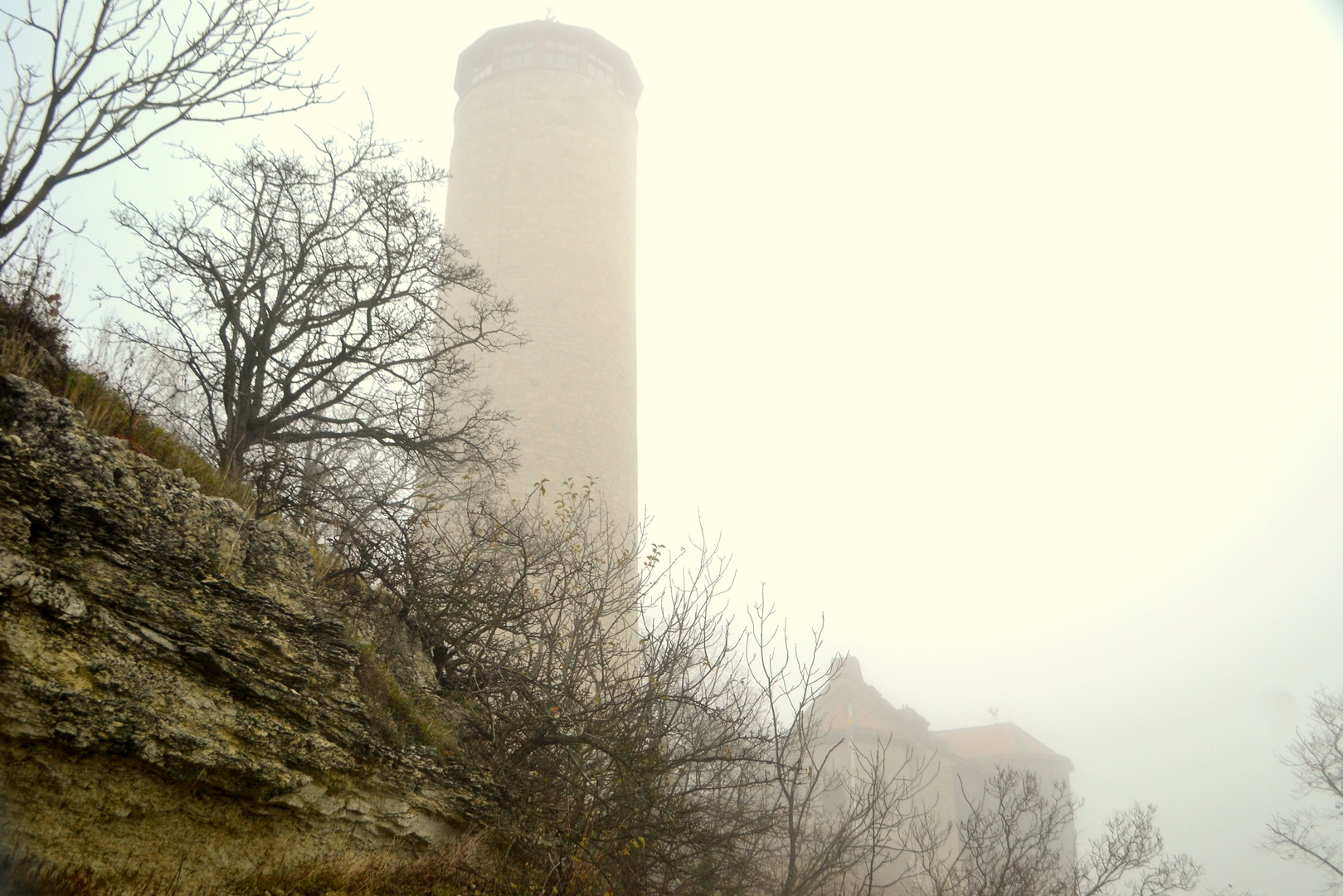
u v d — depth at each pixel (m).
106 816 6.34
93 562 6.83
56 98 8.13
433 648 11.72
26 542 6.43
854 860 12.04
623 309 33.19
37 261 9.13
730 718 11.23
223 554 8.10
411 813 8.80
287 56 9.29
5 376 6.99
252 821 7.29
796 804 12.47
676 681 11.65
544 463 28.55
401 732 9.16
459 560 12.61
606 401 30.86
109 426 8.37
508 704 11.08
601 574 13.23
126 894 6.22
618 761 9.91
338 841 7.98
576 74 35.75
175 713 6.86
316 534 11.70
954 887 15.91
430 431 14.14
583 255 32.59
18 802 5.91
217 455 11.76
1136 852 18.48
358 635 9.66
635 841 9.85
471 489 14.62
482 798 9.84
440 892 8.46
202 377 12.44
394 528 12.80
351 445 14.76
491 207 33.19
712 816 11.07
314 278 13.39
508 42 36.91
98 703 6.38
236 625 7.70
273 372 13.56
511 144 34.06
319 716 8.09
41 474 6.73
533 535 12.68
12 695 5.98
